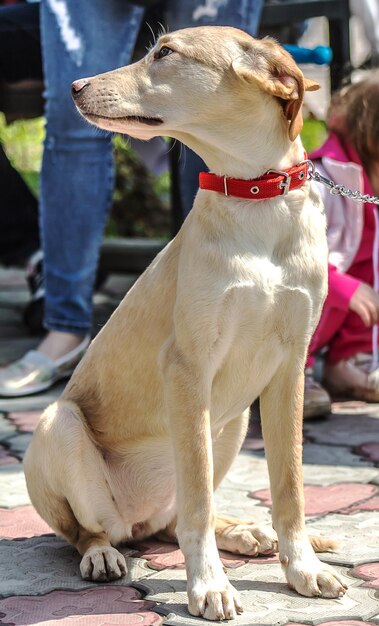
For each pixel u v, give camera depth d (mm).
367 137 4906
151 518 3330
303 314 2900
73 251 5250
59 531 3217
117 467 3279
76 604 2756
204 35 2922
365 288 4898
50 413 3188
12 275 9641
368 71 5660
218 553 2938
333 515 3451
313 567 2826
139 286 3148
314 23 7695
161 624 2613
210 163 2943
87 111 2955
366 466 4031
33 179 10320
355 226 5051
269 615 2648
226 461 3303
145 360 3094
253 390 3010
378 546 3145
